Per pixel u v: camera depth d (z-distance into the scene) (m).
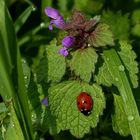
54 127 0.19
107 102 0.20
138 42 0.25
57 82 0.20
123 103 0.18
